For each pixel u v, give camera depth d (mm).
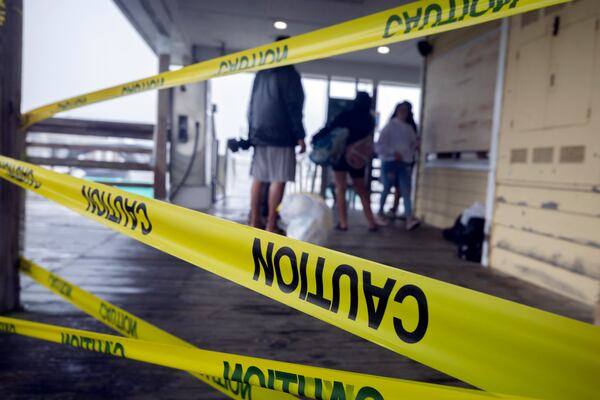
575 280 2084
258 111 2773
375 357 1378
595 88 1982
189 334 1490
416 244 3455
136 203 875
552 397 474
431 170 4832
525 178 2457
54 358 1247
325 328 1597
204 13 4875
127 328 1232
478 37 3779
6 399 1033
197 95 5816
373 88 6770
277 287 685
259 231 701
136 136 5289
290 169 2873
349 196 7188
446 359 537
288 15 4879
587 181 2014
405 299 565
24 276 2070
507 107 2650
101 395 1068
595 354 450
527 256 2422
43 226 3621
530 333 485
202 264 779
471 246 2908
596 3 1986
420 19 761
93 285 2020
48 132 5113
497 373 503
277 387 650
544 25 2330
